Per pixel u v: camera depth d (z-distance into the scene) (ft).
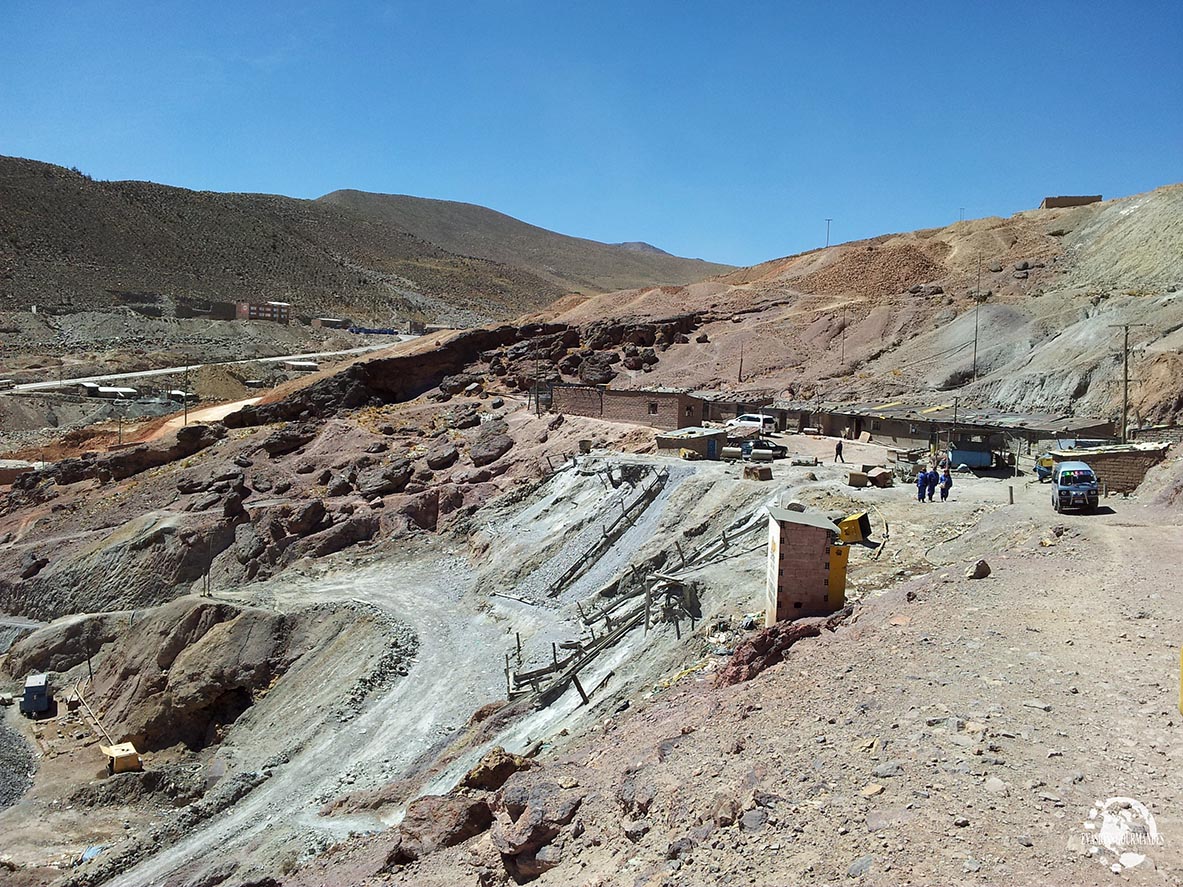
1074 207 392.88
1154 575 67.15
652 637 96.99
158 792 122.21
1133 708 42.98
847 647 57.21
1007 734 40.83
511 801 50.03
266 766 113.09
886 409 209.15
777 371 285.02
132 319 562.66
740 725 48.62
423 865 51.93
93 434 322.96
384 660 130.11
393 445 235.40
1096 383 204.54
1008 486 130.31
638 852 39.47
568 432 207.31
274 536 195.72
